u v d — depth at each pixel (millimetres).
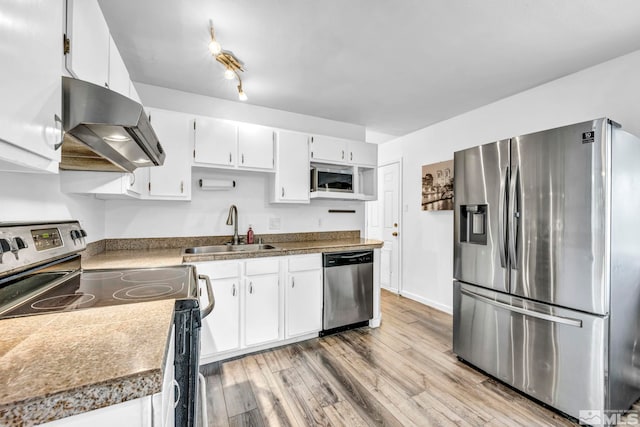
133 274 1413
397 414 1654
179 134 2318
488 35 1812
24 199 1188
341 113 3182
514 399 1786
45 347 598
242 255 2240
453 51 1993
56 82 783
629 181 1644
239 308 2252
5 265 890
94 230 2070
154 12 1592
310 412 1669
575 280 1575
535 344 1747
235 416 1635
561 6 1549
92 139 1122
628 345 1653
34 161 697
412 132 3859
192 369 1001
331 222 3406
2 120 554
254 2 1521
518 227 1825
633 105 1979
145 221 2467
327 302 2646
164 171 2260
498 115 2824
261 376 2027
